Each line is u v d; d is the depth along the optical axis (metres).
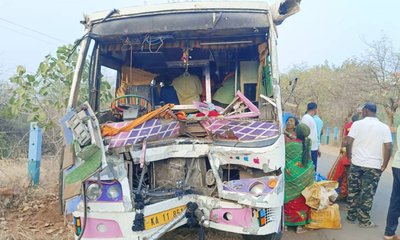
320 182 5.43
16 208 5.64
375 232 5.30
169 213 3.51
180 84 4.97
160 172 3.87
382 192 7.70
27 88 6.95
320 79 24.30
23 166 7.48
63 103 6.92
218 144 3.75
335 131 20.59
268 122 3.80
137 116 4.31
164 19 4.34
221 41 4.63
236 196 3.44
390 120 16.88
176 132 3.97
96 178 3.36
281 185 3.55
